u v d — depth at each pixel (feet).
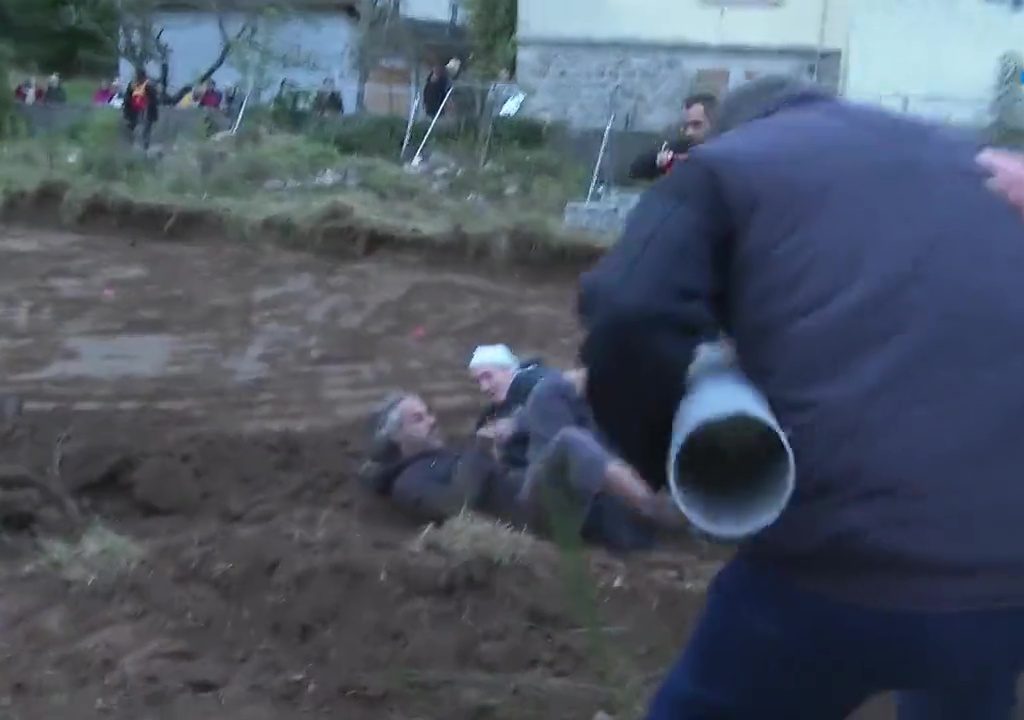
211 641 13.44
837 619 7.44
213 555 14.82
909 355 7.38
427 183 42.78
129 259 31.63
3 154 41.88
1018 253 7.65
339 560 14.56
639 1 69.67
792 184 7.70
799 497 7.46
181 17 89.35
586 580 14.25
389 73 76.69
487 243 31.96
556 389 17.24
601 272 7.79
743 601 7.83
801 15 68.95
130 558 14.85
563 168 49.49
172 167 39.96
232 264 31.35
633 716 12.31
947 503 7.20
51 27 113.91
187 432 20.11
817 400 7.39
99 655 12.96
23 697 12.23
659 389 7.55
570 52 70.18
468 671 13.10
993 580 7.21
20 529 16.25
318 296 29.45
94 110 60.95
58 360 24.91
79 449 18.44
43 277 29.94
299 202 35.12
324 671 12.94
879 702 12.30
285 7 76.64
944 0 63.77
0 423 20.08
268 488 18.35
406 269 31.55
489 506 16.81
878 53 65.05
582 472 16.03
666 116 70.08
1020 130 60.49
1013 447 7.32
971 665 7.34
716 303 7.89
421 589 14.23
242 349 26.18
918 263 7.52
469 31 87.45
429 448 17.84
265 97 70.28
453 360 26.35
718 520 7.34
